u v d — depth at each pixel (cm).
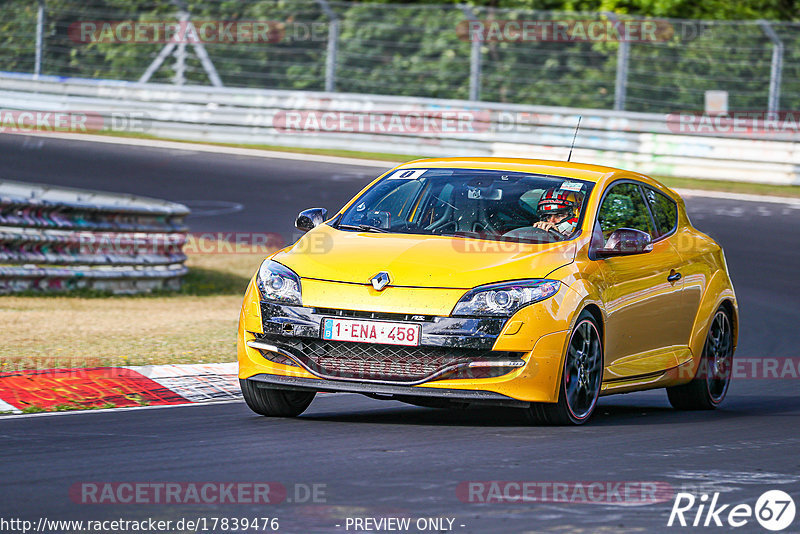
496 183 2619
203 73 10719
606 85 10100
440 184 2625
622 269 2530
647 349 2627
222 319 4216
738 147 7912
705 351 2858
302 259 2381
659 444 2150
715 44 9888
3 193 4884
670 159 8075
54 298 4581
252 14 10838
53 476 1747
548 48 10281
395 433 2205
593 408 2414
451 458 1930
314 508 1548
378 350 2248
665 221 2859
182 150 8712
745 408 2905
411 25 10706
